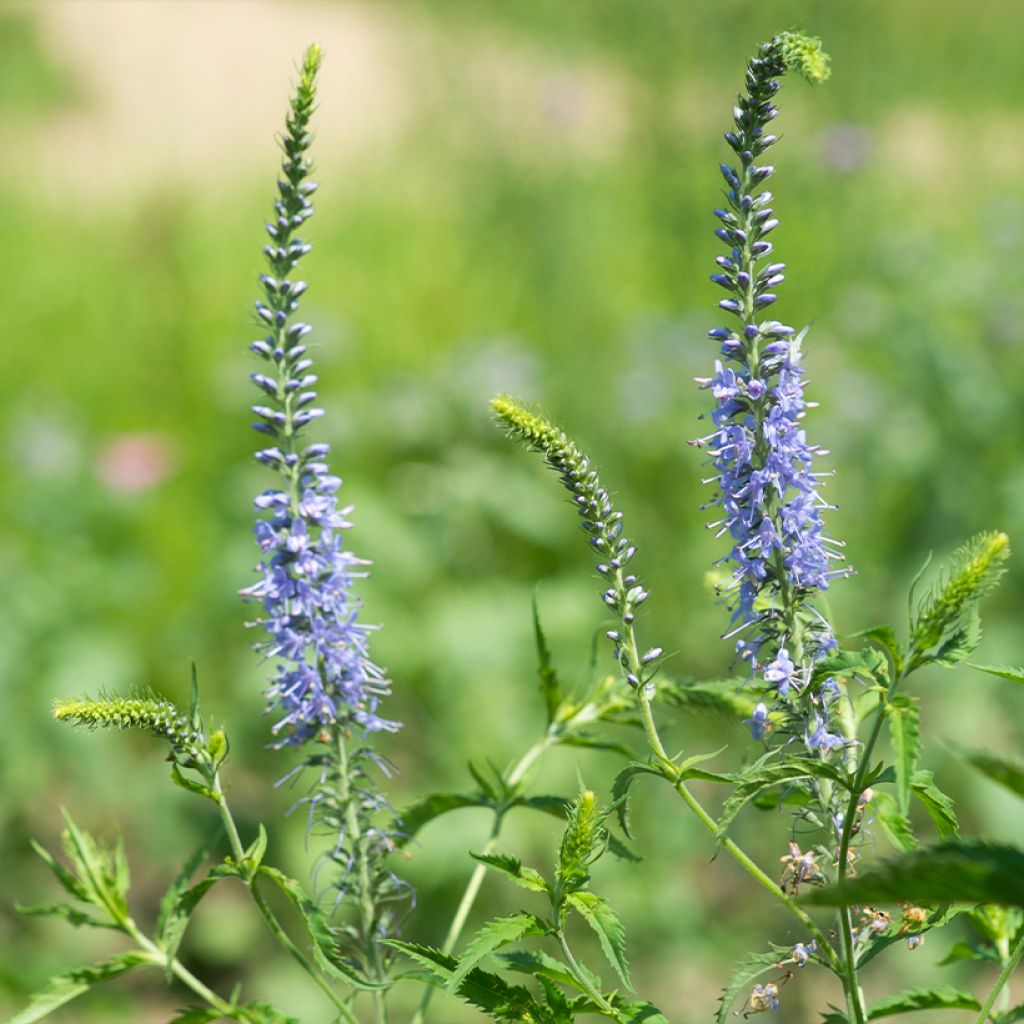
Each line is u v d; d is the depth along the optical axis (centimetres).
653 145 1092
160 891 811
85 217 1727
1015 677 243
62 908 315
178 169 1927
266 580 300
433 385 1087
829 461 973
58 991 305
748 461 267
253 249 1576
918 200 1325
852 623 870
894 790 308
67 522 1039
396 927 316
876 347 1076
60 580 949
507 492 988
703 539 917
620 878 736
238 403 1185
